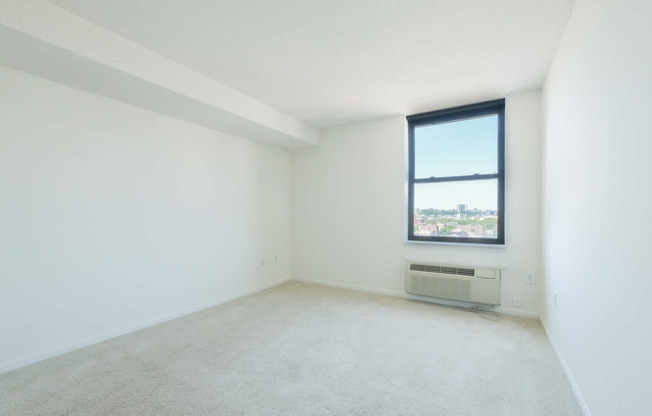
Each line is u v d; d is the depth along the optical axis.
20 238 2.17
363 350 2.40
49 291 2.30
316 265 4.63
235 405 1.72
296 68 2.64
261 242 4.34
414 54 2.42
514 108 3.21
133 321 2.83
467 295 3.37
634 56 1.11
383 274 4.04
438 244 3.65
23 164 2.19
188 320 3.10
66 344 2.38
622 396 1.19
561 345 2.19
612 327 1.29
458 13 1.91
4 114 2.10
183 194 3.30
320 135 4.55
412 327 2.88
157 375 2.04
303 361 2.23
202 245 3.51
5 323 2.10
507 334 2.71
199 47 2.29
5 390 1.86
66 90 2.40
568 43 2.00
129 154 2.82
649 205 1.00
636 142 1.09
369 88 3.07
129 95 2.60
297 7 1.84
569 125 1.99
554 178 2.44
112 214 2.69
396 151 3.94
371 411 1.67
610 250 1.32
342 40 2.21
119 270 2.74
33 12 1.72
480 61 2.53
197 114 3.10
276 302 3.69
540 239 3.11
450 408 1.69
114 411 1.67
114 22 1.98
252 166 4.21
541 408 1.69
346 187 4.33
